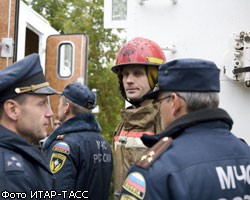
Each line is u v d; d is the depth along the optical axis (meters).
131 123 2.22
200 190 1.33
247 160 1.45
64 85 3.84
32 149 1.69
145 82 2.27
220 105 2.25
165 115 1.51
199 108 1.45
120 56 2.31
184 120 1.44
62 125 2.59
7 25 3.34
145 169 1.38
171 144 1.43
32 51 4.17
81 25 11.91
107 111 12.29
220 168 1.38
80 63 3.83
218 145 1.43
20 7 3.64
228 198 1.36
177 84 1.46
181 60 1.47
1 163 1.58
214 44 2.28
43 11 12.48
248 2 2.25
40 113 1.75
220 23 2.28
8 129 1.68
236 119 2.24
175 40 2.34
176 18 2.34
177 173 1.34
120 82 2.43
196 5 2.32
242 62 2.22
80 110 2.62
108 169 2.70
